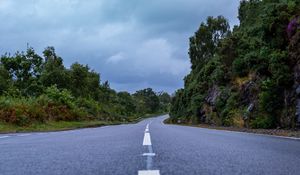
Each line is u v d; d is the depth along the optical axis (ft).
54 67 186.80
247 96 102.06
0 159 17.10
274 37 86.84
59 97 140.15
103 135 41.06
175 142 27.94
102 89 294.46
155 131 53.47
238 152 19.77
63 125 108.47
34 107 101.45
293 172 12.45
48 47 193.88
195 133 47.52
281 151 20.72
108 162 15.29
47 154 19.22
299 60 69.92
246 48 124.26
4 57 162.71
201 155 18.01
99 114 197.47
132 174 11.89
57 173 12.48
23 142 30.42
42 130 78.23
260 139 34.60
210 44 252.42
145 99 622.13
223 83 137.39
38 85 154.30
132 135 39.27
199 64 245.04
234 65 117.39
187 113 204.33
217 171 12.61
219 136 40.04
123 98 449.06
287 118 70.79
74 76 213.46
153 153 18.92
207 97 155.33
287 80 71.87
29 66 164.55
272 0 162.40
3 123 82.07
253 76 100.32
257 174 11.98
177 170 12.76
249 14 188.24
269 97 76.64
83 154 18.85
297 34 73.82
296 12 82.84
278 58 75.41
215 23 253.44
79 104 178.81
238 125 99.35
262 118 80.84
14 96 122.52
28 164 15.08
